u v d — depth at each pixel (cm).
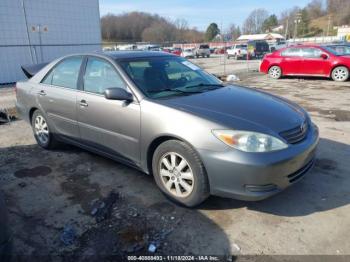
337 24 8919
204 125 290
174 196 324
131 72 368
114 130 365
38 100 475
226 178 283
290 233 281
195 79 411
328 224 292
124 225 296
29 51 1545
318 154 452
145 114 328
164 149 319
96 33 1859
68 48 1722
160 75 386
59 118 445
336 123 616
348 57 1200
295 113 337
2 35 1441
